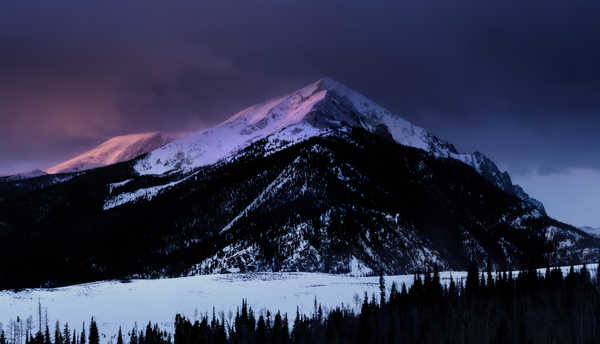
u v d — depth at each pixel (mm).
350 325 155125
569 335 151750
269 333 151375
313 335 150500
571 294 170625
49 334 148000
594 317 158875
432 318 161500
